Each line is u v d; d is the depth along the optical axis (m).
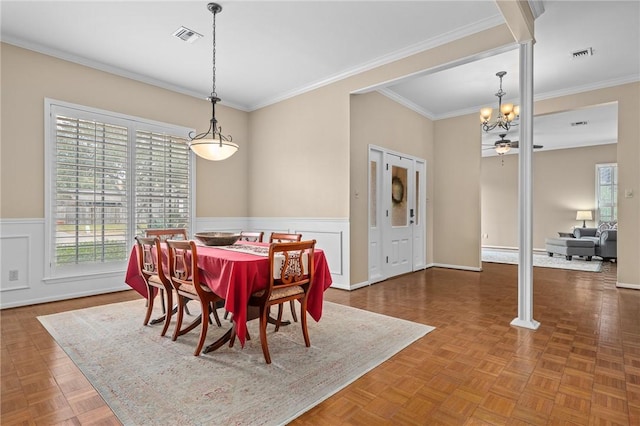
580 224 8.62
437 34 3.41
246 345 2.54
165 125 4.62
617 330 2.86
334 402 1.79
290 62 4.04
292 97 4.97
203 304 2.37
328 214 4.54
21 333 2.74
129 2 2.87
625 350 2.44
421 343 2.59
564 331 2.84
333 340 2.64
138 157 4.36
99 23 3.19
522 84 2.96
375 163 4.90
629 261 4.52
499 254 8.33
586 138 7.92
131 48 3.67
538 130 7.21
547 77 4.50
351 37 3.46
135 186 4.32
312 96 4.71
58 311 3.36
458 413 1.69
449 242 6.15
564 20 3.19
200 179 5.05
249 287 2.22
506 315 3.30
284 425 1.60
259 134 5.49
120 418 1.64
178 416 1.66
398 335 2.75
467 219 5.93
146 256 2.92
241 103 5.50
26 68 3.53
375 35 3.42
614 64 4.13
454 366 2.20
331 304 3.71
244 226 5.63
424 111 5.98
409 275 5.43
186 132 4.86
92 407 1.73
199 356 2.33
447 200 6.17
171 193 4.69
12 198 3.45
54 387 1.92
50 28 3.27
